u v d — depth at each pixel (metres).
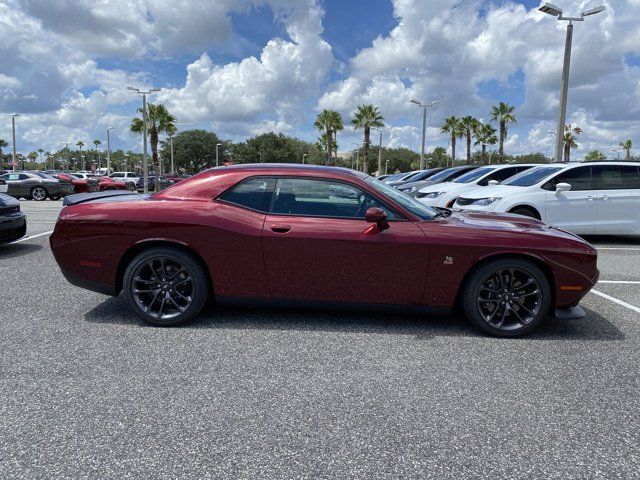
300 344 3.60
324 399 2.77
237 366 3.19
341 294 3.84
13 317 4.14
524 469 2.16
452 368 3.22
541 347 3.63
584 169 8.42
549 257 3.71
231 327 3.94
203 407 2.65
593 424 2.54
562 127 16.03
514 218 4.45
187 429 2.43
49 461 2.16
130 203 3.96
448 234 3.75
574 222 8.27
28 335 3.71
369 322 4.12
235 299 3.92
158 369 3.13
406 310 3.88
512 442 2.37
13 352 3.38
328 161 55.44
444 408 2.69
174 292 3.95
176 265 3.91
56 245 3.97
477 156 68.12
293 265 3.79
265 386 2.91
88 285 3.99
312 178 3.92
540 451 2.29
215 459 2.19
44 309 4.38
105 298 4.75
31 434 2.37
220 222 3.80
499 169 10.49
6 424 2.45
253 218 3.83
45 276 5.66
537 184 8.30
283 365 3.22
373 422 2.53
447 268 3.74
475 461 2.21
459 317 4.30
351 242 3.72
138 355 3.35
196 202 3.91
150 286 3.96
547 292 3.76
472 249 3.71
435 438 2.39
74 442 2.30
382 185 4.21
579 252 3.74
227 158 91.31
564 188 7.95
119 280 4.01
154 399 2.73
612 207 8.30
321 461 2.19
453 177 12.95
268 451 2.26
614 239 9.61
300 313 4.32
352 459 2.21
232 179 3.98
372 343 3.65
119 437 2.35
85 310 4.36
